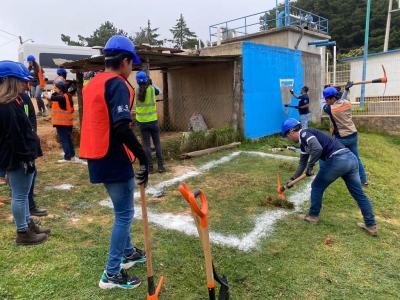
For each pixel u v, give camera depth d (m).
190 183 5.59
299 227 3.93
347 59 17.77
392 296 2.71
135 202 4.70
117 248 2.60
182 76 11.16
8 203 4.54
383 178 6.43
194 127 10.15
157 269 2.97
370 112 12.79
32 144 3.19
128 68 2.45
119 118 2.20
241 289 2.73
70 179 5.72
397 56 16.34
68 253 3.18
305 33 14.12
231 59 9.14
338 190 5.23
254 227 3.91
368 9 13.96
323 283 2.85
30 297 2.52
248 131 9.44
